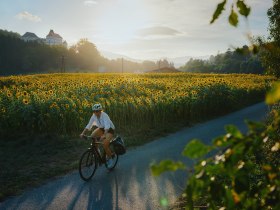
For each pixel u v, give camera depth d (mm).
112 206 6434
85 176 7887
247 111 21062
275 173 1239
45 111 13039
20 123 12945
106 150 8289
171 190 7113
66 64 170250
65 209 6344
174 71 103000
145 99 15688
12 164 9250
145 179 7902
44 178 8133
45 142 11492
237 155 1071
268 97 811
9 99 14953
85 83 22406
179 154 10188
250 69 68625
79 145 11398
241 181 1162
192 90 18969
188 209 1146
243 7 1236
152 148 11180
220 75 49312
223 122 16656
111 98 15031
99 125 8320
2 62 143750
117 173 8461
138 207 6344
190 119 17016
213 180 1156
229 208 1153
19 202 6688
